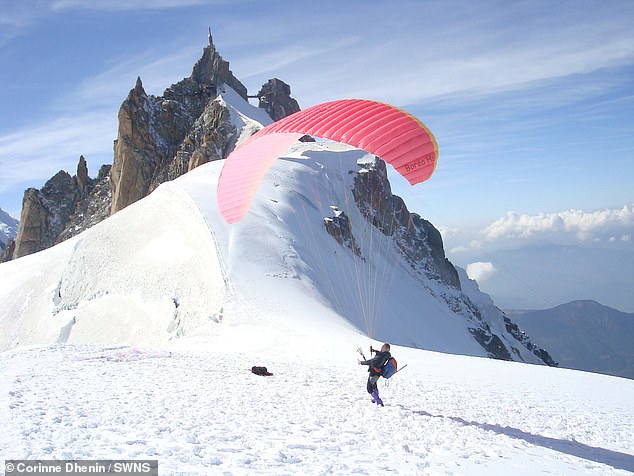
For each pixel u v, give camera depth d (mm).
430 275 103938
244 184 18156
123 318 52188
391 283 84062
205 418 11109
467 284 123188
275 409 12578
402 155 15781
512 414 15742
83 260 62781
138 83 129125
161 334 46906
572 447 12305
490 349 94250
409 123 16062
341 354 28188
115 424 10172
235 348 33906
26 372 16109
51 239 139375
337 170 97625
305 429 10938
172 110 129875
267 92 150125
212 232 53219
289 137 17406
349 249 78938
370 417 12664
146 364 18547
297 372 19031
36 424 9789
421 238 110062
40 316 58812
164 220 61531
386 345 14555
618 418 17484
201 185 66562
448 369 25312
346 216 83875
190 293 49125
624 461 11508
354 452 9633
